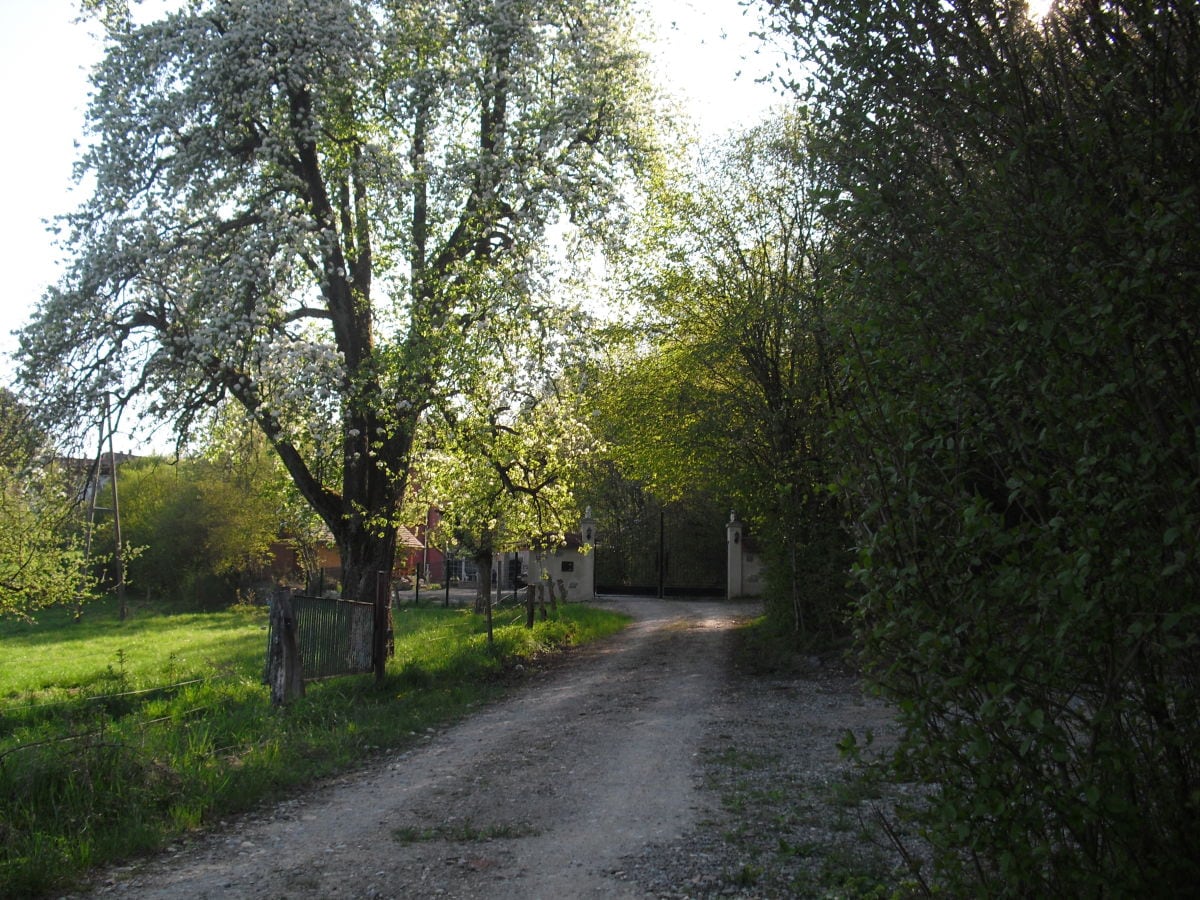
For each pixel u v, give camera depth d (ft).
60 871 20.29
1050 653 12.10
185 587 161.27
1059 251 13.10
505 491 73.31
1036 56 15.96
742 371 67.21
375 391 56.39
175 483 162.50
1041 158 13.97
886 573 13.76
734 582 150.92
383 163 56.70
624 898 19.12
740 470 67.82
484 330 58.18
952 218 15.15
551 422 67.67
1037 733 12.28
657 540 179.11
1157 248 11.84
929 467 13.99
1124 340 11.93
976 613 12.60
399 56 58.59
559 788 28.63
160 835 23.16
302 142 57.00
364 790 29.01
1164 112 12.78
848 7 17.44
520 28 58.29
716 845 22.47
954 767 13.44
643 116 62.85
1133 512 11.52
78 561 87.97
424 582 223.71
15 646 100.83
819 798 26.66
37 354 53.47
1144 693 12.14
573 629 81.25
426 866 21.27
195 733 32.91
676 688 50.55
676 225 70.64
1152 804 12.40
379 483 61.67
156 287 54.70
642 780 29.40
